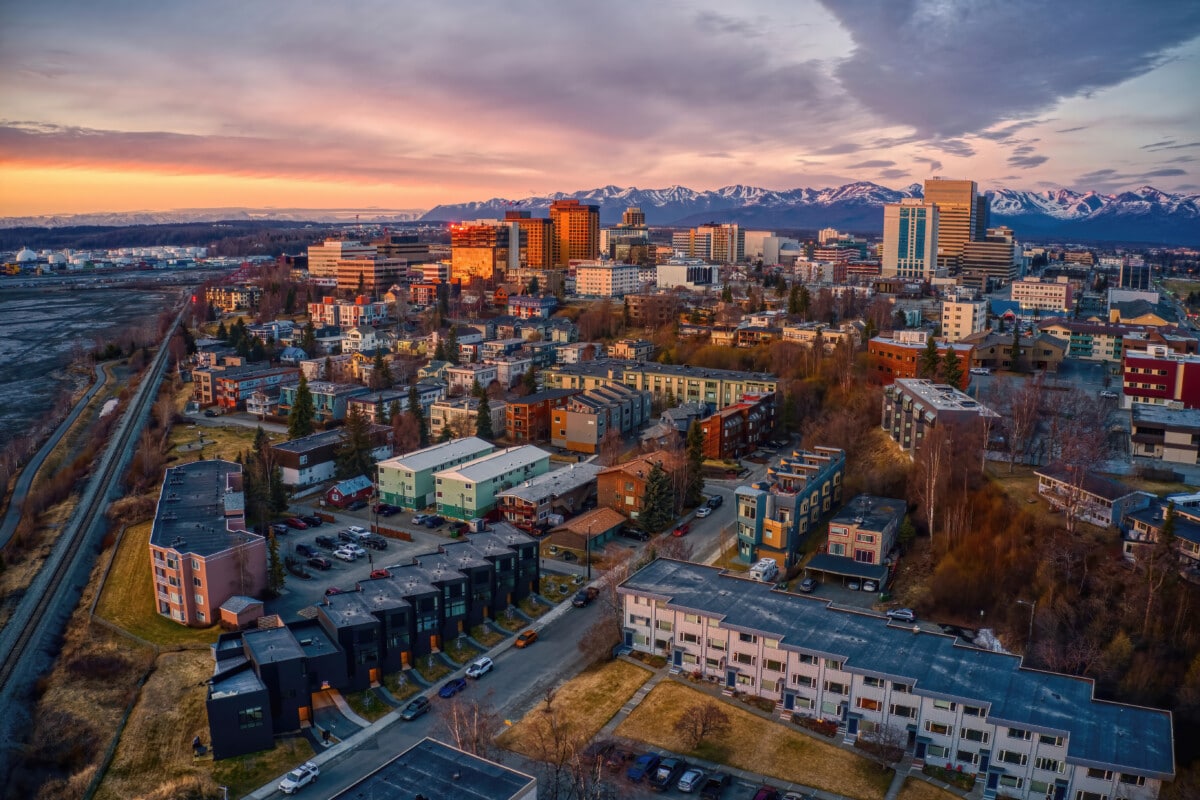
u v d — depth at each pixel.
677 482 146.25
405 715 90.69
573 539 134.12
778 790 77.12
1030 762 76.69
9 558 142.75
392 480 153.00
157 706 93.75
